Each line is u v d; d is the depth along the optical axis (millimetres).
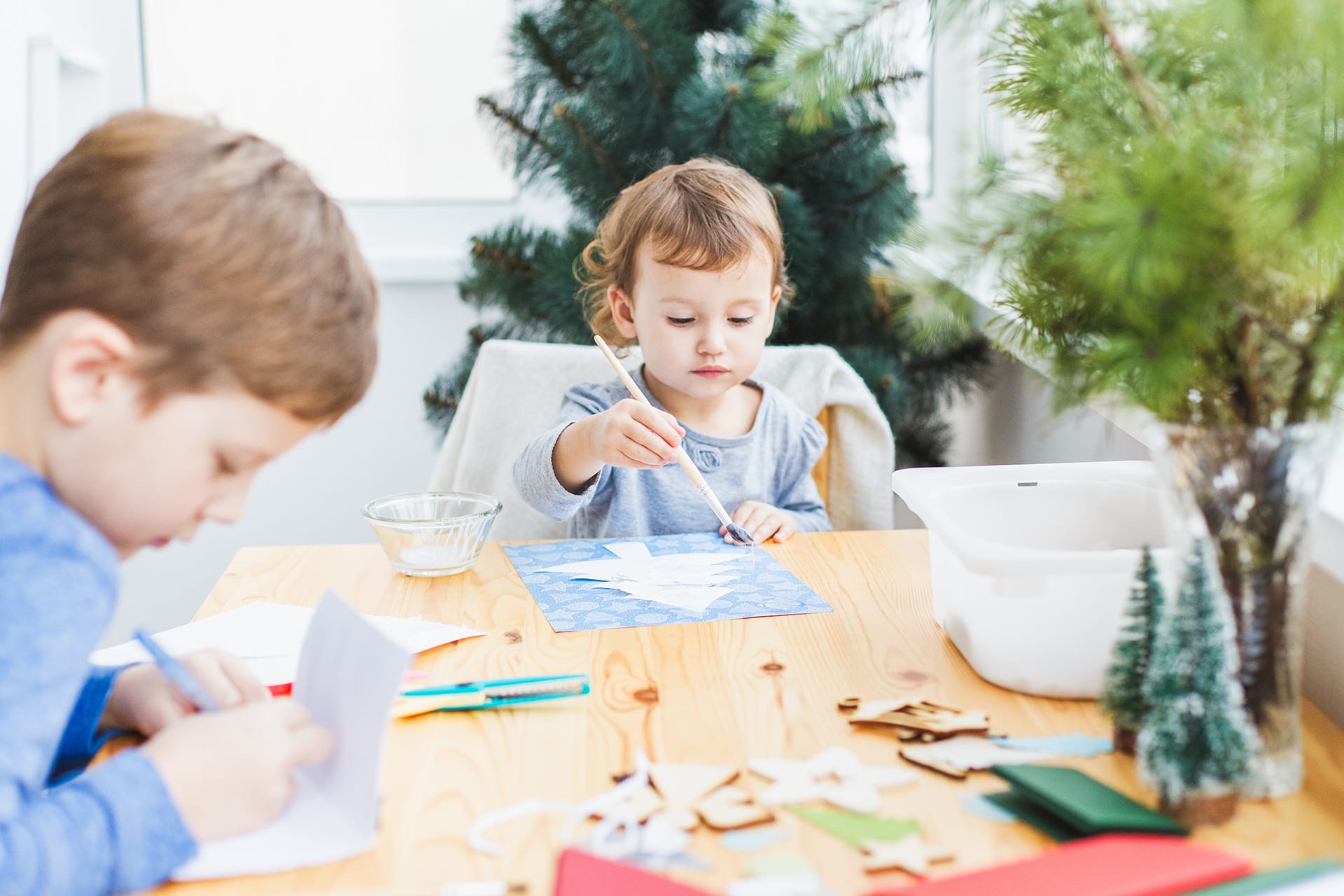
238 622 799
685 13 1517
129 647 763
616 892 431
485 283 1618
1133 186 487
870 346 1645
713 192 1221
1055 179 557
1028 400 1549
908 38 659
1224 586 517
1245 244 458
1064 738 599
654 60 1447
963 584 714
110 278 507
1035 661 659
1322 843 490
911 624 797
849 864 479
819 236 1499
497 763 583
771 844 494
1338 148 456
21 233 536
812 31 666
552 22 1533
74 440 521
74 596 492
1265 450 500
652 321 1241
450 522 906
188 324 516
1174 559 530
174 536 568
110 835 472
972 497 788
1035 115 594
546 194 1708
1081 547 796
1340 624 653
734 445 1346
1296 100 480
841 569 938
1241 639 518
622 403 1110
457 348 2123
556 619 812
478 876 479
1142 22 545
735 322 1238
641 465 1080
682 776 553
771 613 821
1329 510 674
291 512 2166
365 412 2143
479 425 1410
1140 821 486
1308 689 697
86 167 521
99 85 1922
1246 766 497
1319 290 482
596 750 598
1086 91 548
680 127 1458
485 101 1590
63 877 452
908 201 1503
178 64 2096
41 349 518
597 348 1438
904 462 1717
